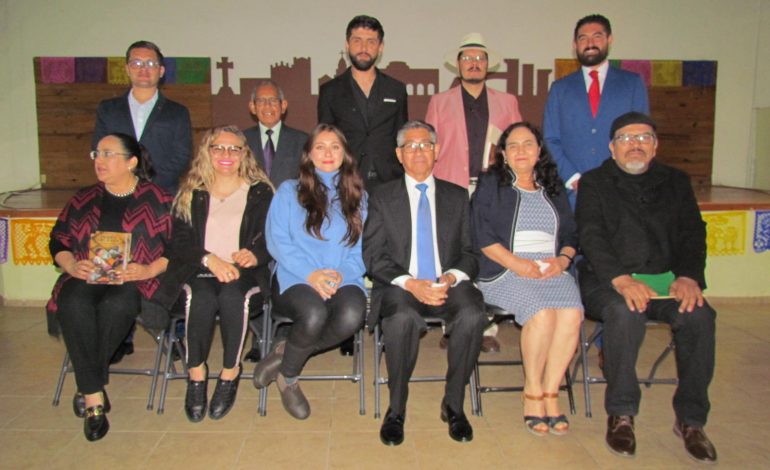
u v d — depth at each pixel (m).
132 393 2.91
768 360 3.41
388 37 5.99
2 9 5.82
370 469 2.21
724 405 2.79
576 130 3.29
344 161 2.69
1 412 2.69
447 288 2.48
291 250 2.62
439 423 2.60
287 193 2.70
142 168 2.78
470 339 2.40
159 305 2.62
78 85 5.94
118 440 2.43
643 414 2.69
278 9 5.92
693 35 6.18
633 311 2.38
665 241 2.64
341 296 2.52
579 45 3.30
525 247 2.68
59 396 2.80
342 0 5.94
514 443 2.42
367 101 3.43
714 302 4.70
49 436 2.46
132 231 2.67
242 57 5.95
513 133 2.69
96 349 2.46
